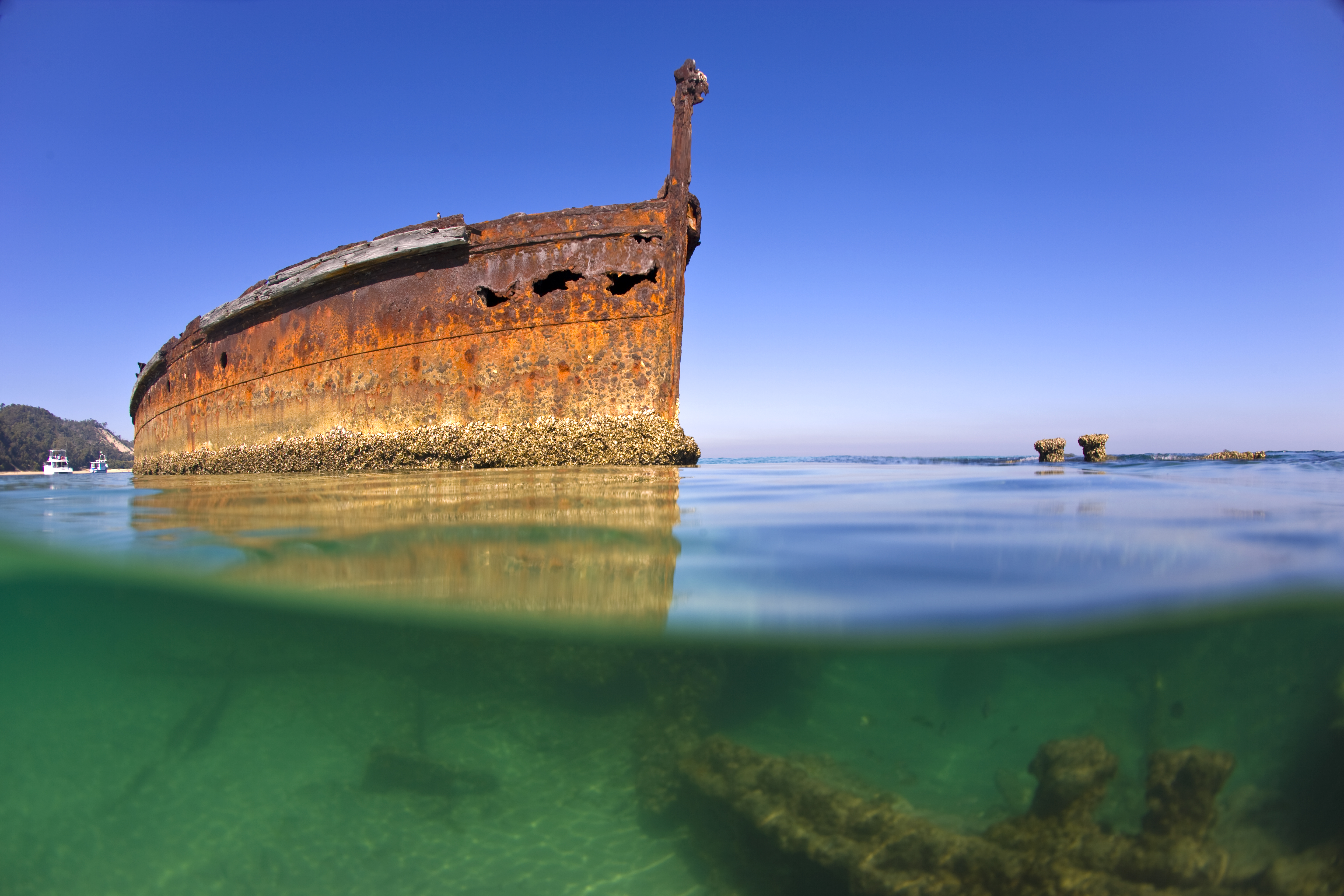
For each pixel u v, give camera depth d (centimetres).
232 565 373
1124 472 1071
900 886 346
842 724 462
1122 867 333
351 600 355
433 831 434
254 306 1266
